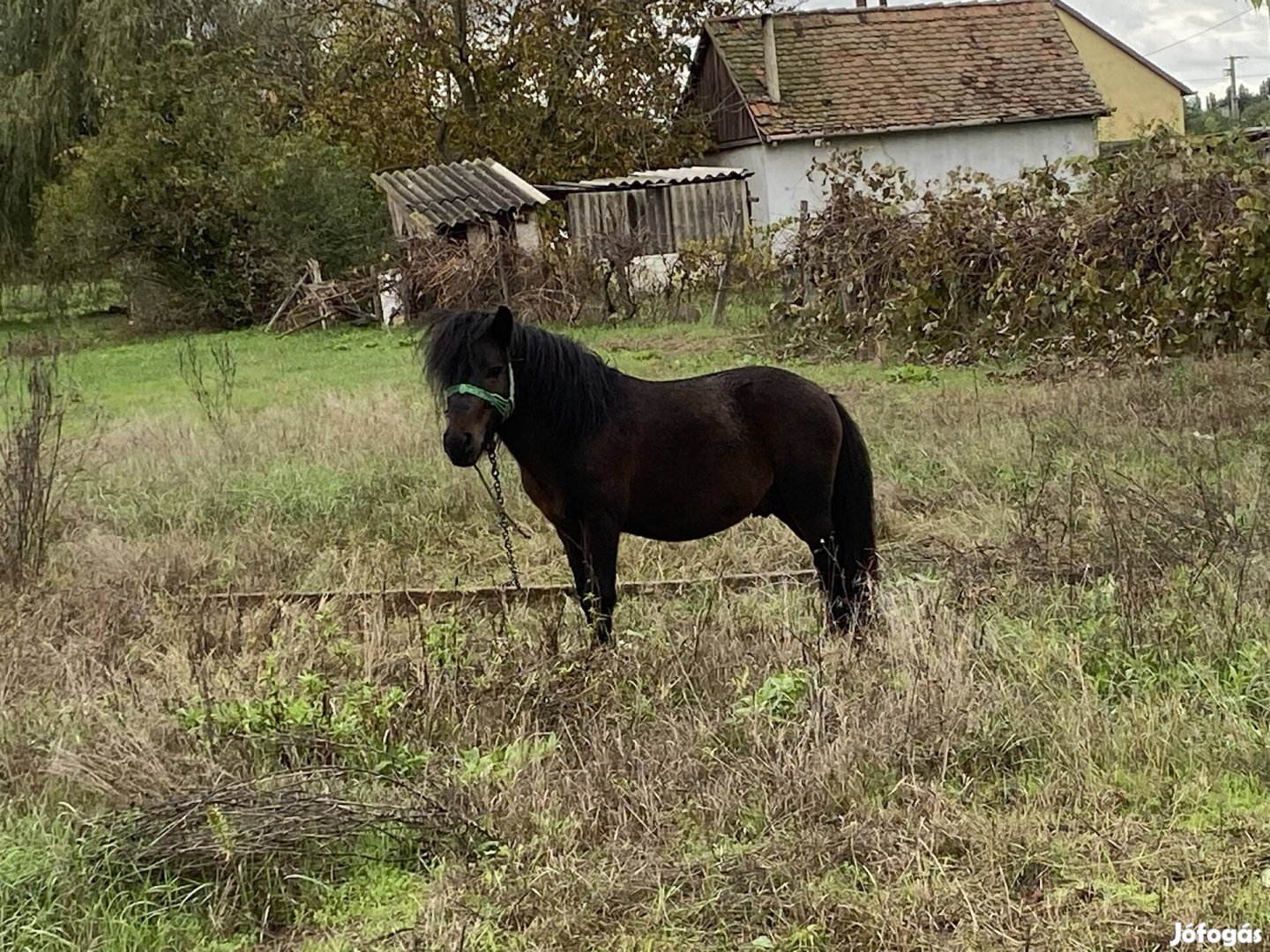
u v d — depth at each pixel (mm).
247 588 7980
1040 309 14391
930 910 3963
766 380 6426
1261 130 20859
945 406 11703
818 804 4621
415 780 4980
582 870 4328
